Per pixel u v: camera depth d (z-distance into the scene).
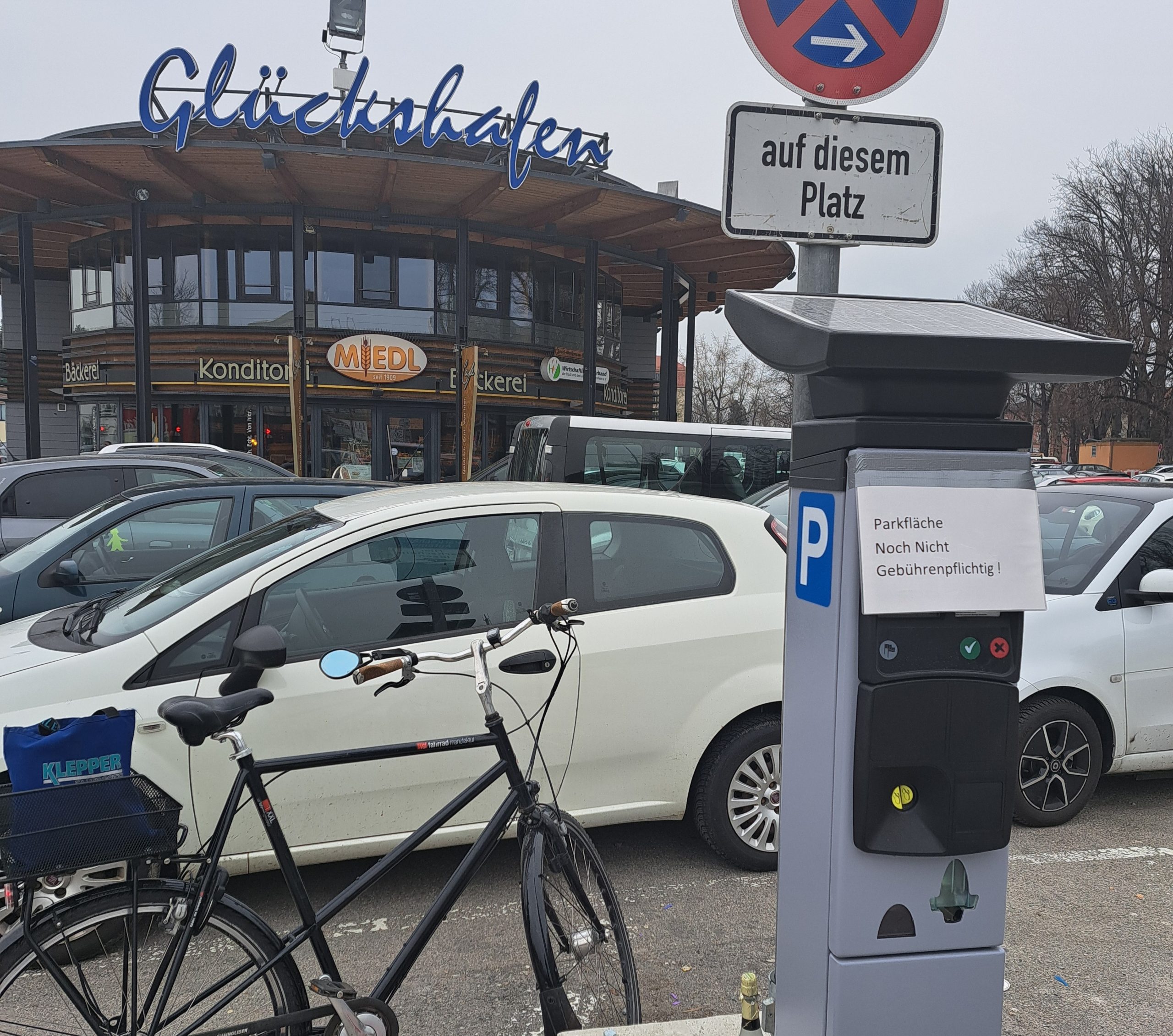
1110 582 4.12
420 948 2.18
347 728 3.02
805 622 1.71
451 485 3.82
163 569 5.37
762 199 2.28
